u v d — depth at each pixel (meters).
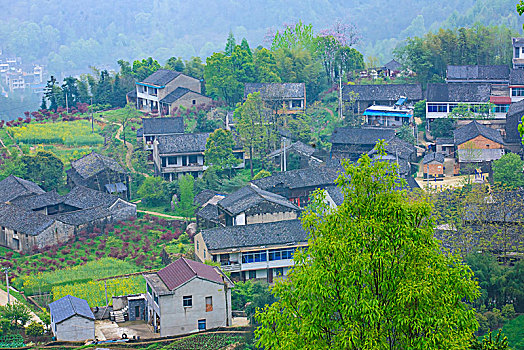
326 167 96.25
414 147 103.81
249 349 54.59
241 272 72.06
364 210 29.12
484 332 50.62
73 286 71.19
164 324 59.31
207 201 92.44
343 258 28.16
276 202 79.69
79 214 89.44
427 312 26.83
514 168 85.94
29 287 71.50
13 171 103.81
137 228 90.75
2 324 59.94
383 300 28.11
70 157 113.62
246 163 111.06
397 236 28.00
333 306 28.36
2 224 86.88
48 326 61.69
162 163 107.62
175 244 84.88
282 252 73.12
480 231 63.44
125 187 103.69
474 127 101.06
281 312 30.75
